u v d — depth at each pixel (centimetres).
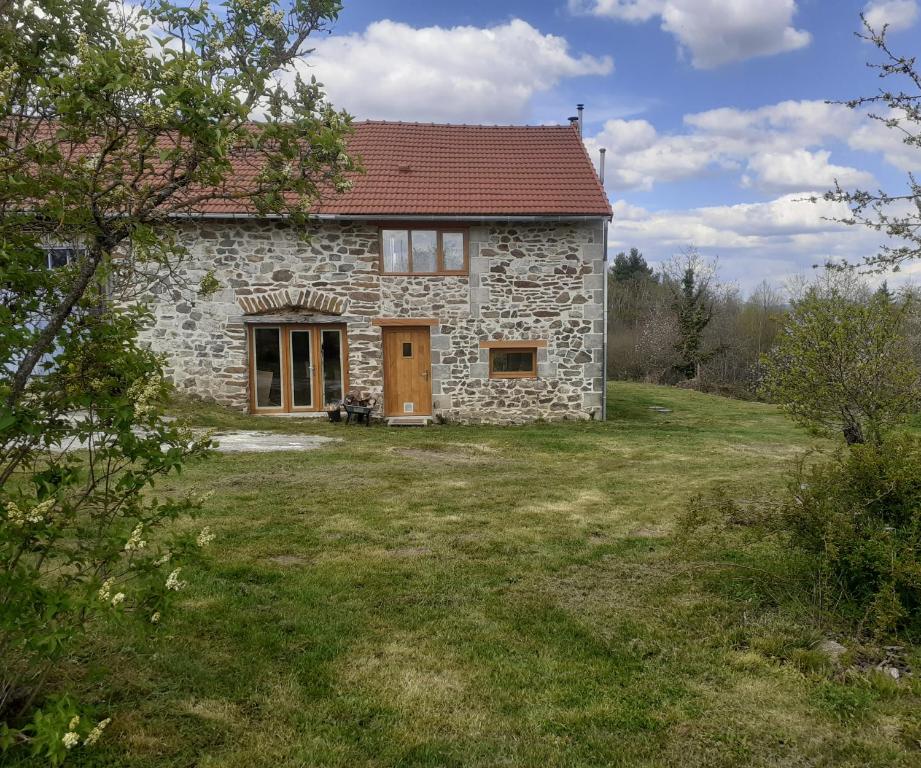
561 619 448
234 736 312
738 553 577
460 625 435
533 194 1418
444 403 1406
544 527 657
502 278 1398
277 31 326
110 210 307
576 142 1606
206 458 333
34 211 294
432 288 1390
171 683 349
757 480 883
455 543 602
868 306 577
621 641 418
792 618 446
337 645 402
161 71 274
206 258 1336
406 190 1403
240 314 1347
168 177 313
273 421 1295
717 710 345
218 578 492
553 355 1418
